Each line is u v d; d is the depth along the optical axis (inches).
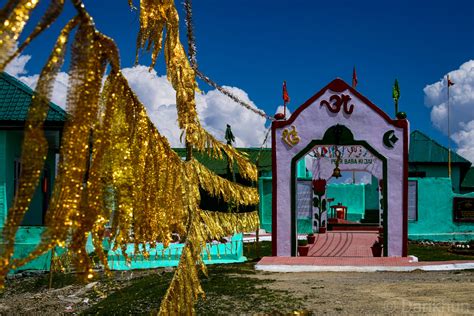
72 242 132.6
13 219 115.9
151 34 221.6
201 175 238.1
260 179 1182.9
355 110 699.4
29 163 117.4
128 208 155.6
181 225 213.2
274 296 434.6
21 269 601.6
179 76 240.4
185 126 241.9
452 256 741.3
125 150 154.3
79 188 126.6
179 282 204.2
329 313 373.4
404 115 693.3
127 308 428.1
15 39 106.6
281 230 700.0
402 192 687.7
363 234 954.7
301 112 707.4
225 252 707.4
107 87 146.3
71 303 476.1
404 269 600.7
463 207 1035.3
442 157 1325.0
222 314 382.0
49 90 119.6
